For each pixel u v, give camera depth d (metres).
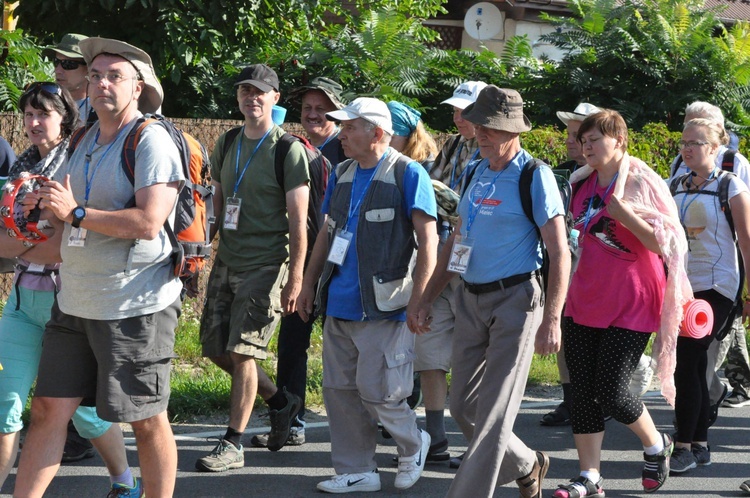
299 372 10.77
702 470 10.52
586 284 9.06
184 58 21.47
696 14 26.70
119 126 7.11
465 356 8.45
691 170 10.70
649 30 26.25
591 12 26.67
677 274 8.91
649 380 10.91
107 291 6.96
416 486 9.70
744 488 9.73
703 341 10.20
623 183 8.94
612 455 11.02
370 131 9.10
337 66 23.81
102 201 7.00
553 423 12.19
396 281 9.06
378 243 9.05
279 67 23.55
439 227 10.46
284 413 10.58
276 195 10.07
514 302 8.08
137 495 8.62
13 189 7.14
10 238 7.62
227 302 10.24
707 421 10.60
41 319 7.95
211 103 23.81
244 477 9.80
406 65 24.03
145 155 6.92
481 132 8.15
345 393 9.42
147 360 7.11
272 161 10.03
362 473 9.48
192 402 11.80
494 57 26.80
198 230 7.59
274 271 10.09
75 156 7.25
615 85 26.02
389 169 9.16
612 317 8.95
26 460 7.10
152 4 20.92
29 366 7.98
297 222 9.86
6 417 7.80
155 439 7.32
